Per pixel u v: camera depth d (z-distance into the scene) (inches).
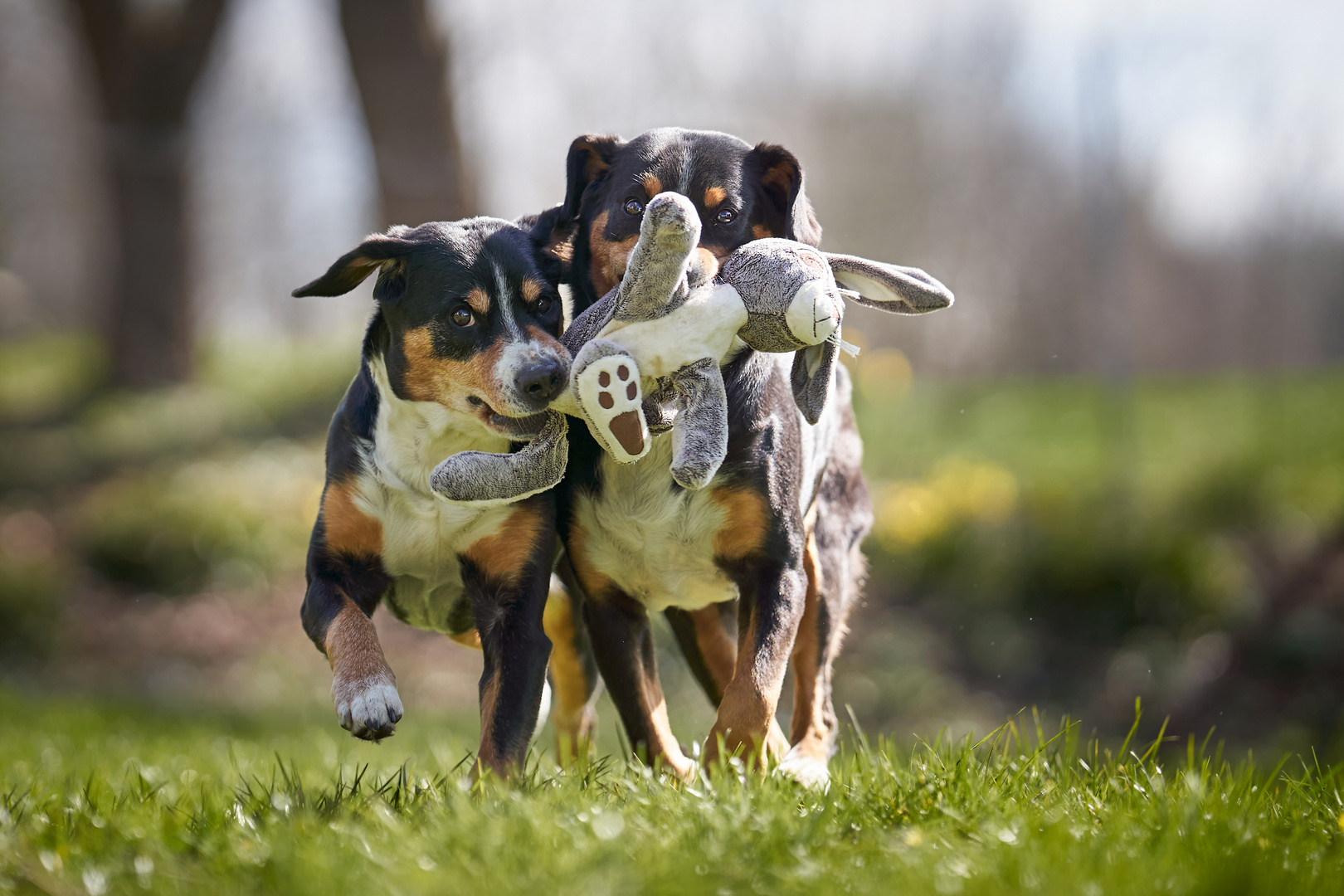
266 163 874.1
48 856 108.8
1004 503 442.6
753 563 160.2
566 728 199.9
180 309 746.8
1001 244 802.2
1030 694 381.7
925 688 379.6
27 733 264.2
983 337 796.0
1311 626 379.6
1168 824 118.0
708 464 129.9
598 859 103.6
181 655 450.3
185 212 747.4
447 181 553.3
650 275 130.5
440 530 156.3
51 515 549.0
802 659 189.3
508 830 109.3
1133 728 155.5
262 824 122.1
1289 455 500.7
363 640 142.3
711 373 133.0
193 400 685.3
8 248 1417.3
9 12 1115.3
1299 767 321.1
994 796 127.6
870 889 99.3
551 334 158.4
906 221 798.5
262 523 506.0
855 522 208.5
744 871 102.9
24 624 447.5
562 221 167.5
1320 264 841.5
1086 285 755.4
